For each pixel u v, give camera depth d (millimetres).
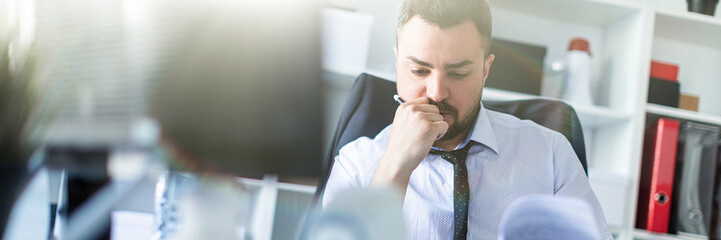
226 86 999
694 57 1834
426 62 992
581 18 1722
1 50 1146
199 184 916
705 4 1700
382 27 1638
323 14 1351
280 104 995
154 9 1025
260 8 989
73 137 1079
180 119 1014
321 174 991
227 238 872
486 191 979
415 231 954
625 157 1548
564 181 1011
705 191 1464
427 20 993
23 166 1104
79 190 1115
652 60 1664
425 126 902
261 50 998
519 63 1523
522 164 1007
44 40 1146
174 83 1025
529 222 449
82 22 1132
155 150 1016
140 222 1117
